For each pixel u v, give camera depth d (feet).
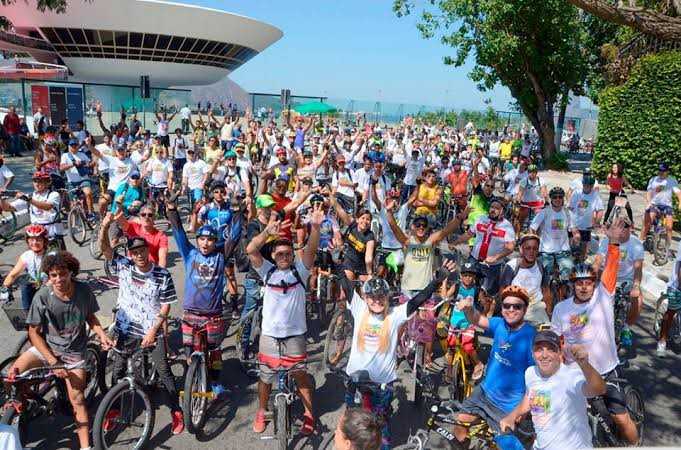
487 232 24.67
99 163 44.19
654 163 60.64
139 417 18.02
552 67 88.94
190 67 176.86
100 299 27.84
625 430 14.83
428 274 22.22
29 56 163.22
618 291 23.02
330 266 26.86
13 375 15.14
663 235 37.35
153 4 157.28
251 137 74.54
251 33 182.80
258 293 21.04
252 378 21.07
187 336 18.16
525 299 14.79
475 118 171.01
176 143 59.67
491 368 15.21
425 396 19.39
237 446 16.75
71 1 150.20
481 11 83.05
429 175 35.47
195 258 18.21
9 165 69.26
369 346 15.40
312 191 27.45
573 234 33.88
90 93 113.80
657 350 24.81
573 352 12.12
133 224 22.17
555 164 92.94
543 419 12.78
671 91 58.23
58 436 16.97
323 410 18.95
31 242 20.25
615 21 22.07
